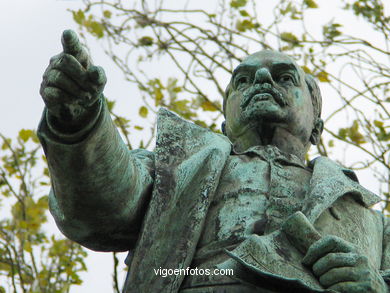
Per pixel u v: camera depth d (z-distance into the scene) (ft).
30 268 28.48
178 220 14.76
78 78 12.87
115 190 14.33
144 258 14.40
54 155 13.57
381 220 16.02
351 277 13.58
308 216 14.69
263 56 17.40
